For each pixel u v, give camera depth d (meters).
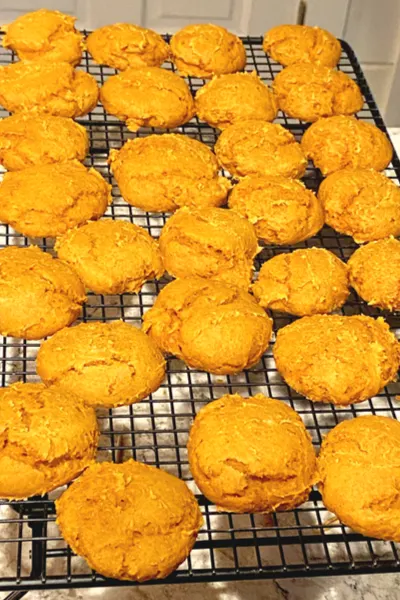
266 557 0.63
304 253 0.65
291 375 0.60
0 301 0.60
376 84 1.01
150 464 0.57
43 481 0.54
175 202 0.69
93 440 0.56
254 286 0.65
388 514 0.53
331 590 0.63
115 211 0.74
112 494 0.52
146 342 0.60
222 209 0.67
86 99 0.75
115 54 0.78
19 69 0.75
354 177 0.70
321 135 0.74
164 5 0.94
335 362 0.59
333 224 0.70
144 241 0.66
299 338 0.61
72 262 0.64
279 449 0.54
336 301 0.65
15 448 0.54
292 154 0.72
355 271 0.66
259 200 0.69
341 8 0.95
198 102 0.77
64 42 0.78
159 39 0.80
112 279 0.64
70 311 0.62
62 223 0.67
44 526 0.53
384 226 0.69
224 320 0.60
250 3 0.94
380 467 0.54
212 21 0.96
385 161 0.74
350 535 0.54
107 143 0.76
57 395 0.56
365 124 0.75
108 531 0.51
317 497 0.57
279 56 0.82
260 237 0.69
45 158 0.70
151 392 0.59
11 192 0.67
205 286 0.62
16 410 0.55
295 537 0.53
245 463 0.54
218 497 0.54
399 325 0.69
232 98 0.75
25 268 0.62
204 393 0.67
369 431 0.56
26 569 0.62
